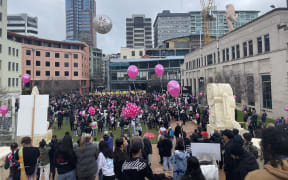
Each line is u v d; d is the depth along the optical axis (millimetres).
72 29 181625
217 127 12672
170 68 66250
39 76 59375
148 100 30734
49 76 61125
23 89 50750
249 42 25969
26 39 58250
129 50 85375
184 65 56094
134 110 12445
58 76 62562
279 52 20312
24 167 4969
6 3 33031
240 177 3391
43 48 60312
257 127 15195
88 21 183250
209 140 7402
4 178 6996
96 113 20750
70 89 60156
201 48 42938
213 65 36625
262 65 23438
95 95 45312
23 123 6480
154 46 156000
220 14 136875
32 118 6559
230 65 30750
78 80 66938
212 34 134500
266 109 22688
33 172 5086
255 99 23562
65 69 64500
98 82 91562
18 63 36875
